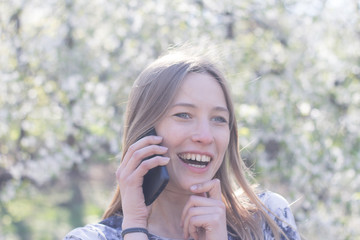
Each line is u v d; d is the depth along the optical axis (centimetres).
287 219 189
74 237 165
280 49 523
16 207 614
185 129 166
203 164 169
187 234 168
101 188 1052
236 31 535
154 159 163
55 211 1204
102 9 538
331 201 468
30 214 1080
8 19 550
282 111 475
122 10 528
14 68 539
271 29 531
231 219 185
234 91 470
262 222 185
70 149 515
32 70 543
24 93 529
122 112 507
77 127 529
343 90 496
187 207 167
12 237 904
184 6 510
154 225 174
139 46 520
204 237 169
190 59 174
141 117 173
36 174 512
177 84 167
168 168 169
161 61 177
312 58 511
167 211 176
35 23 563
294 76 496
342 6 525
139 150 167
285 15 530
